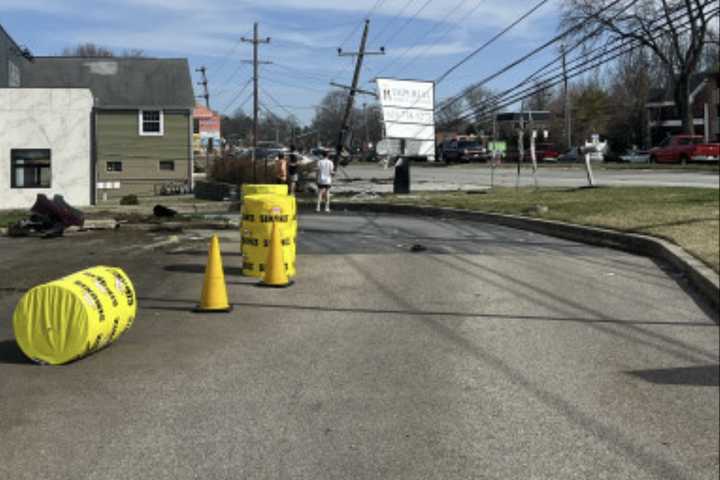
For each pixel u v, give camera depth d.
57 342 6.56
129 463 4.65
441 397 5.92
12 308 9.02
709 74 79.88
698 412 5.71
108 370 6.51
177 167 45.94
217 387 6.09
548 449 4.98
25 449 4.84
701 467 4.77
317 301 9.41
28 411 5.50
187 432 5.14
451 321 8.35
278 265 10.37
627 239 13.49
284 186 11.52
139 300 9.48
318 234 16.73
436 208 21.50
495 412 5.62
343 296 9.71
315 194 29.58
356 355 7.04
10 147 30.59
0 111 30.50
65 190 30.91
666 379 6.45
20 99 30.58
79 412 5.49
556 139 88.75
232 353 7.08
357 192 29.84
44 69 46.47
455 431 5.25
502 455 4.88
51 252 14.14
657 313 8.72
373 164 74.25
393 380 6.32
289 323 8.27
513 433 5.24
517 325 8.18
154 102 45.34
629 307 9.01
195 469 4.58
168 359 6.87
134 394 5.90
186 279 10.99
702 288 9.62
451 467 4.69
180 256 13.40
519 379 6.39
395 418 5.47
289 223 11.05
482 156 59.81
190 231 17.78
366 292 9.96
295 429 5.23
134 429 5.19
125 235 16.94
